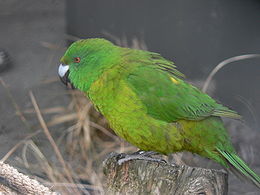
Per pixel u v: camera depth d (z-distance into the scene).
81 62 7.40
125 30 13.44
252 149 12.31
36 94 13.16
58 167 10.91
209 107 7.29
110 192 6.30
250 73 13.20
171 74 7.45
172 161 10.77
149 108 7.07
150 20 13.38
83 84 7.41
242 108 13.20
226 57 13.34
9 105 12.91
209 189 5.71
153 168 6.09
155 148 7.24
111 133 11.90
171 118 7.14
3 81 13.65
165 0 13.26
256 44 13.18
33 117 12.51
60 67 7.71
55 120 11.87
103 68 7.26
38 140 11.77
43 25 15.64
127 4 13.34
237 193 10.98
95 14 13.57
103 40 7.54
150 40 13.46
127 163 6.24
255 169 11.77
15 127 12.23
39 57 14.38
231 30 13.20
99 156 11.42
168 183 5.93
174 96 7.17
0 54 14.20
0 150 11.31
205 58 13.44
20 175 5.99
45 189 5.93
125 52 7.48
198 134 7.25
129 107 7.04
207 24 13.30
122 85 7.07
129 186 6.15
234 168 7.44
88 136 11.62
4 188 5.73
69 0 13.98
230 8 13.14
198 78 13.56
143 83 7.11
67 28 14.23
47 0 16.97
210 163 11.39
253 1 13.05
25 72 13.95
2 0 17.42
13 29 15.73
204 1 13.20
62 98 12.98
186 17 13.33
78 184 10.26
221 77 13.33
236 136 12.55
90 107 11.95
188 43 13.44
